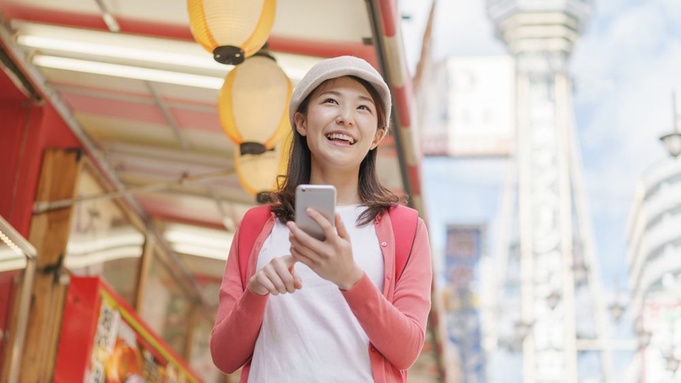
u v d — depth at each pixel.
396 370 2.14
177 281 10.42
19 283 5.68
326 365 2.09
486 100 65.75
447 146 64.50
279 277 1.99
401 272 2.26
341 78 2.33
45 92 6.71
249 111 5.00
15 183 6.71
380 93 2.35
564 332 59.34
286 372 2.09
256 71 4.98
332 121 2.29
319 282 2.16
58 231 6.92
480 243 62.97
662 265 45.69
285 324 2.13
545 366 57.94
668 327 21.64
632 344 23.23
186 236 9.55
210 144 7.43
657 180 48.16
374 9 4.80
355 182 2.37
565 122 69.50
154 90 6.63
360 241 2.25
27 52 6.29
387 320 2.03
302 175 2.38
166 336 10.20
